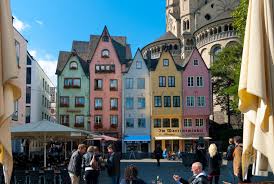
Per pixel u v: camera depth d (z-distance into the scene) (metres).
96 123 63.44
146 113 62.94
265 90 4.96
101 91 64.06
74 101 64.06
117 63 64.69
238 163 13.22
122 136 62.59
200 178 8.97
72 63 64.88
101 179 25.36
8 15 5.48
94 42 74.12
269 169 5.36
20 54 41.25
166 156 55.88
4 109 5.36
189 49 86.62
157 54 91.50
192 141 62.00
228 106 65.25
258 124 5.07
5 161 5.52
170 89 62.88
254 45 5.09
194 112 62.19
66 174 18.38
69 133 21.56
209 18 93.44
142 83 63.78
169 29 106.06
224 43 77.69
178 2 105.31
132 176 8.79
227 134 61.56
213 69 65.00
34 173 17.83
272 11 5.14
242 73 5.34
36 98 60.69
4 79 5.30
